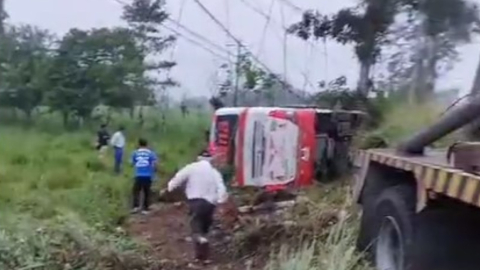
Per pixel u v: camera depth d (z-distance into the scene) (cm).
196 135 3169
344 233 786
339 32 2364
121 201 1373
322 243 807
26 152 2317
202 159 973
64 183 1570
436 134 670
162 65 4312
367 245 728
